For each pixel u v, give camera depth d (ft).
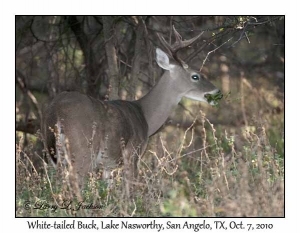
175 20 67.31
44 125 44.78
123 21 64.23
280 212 37.42
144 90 71.46
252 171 41.52
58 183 41.04
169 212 37.37
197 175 44.39
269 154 44.06
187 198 40.73
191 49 71.31
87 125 44.55
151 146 60.59
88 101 45.47
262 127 47.06
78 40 68.18
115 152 46.73
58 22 70.28
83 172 44.27
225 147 56.80
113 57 60.39
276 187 39.09
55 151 44.04
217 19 69.00
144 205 39.19
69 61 70.49
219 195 39.01
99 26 69.31
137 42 62.28
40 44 73.10
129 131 48.32
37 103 70.38
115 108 47.80
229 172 41.04
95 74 67.97
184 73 53.67
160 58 53.42
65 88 68.13
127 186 39.37
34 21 69.56
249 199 36.73
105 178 44.14
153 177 41.93
